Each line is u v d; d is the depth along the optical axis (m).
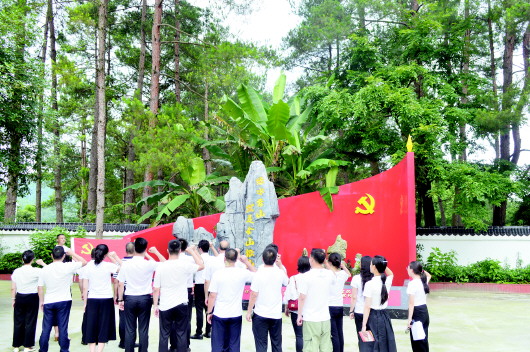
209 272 6.35
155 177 18.70
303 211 11.35
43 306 5.80
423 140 14.75
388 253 10.66
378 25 19.73
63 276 5.76
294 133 13.41
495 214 17.77
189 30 21.70
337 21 18.42
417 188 16.56
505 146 18.56
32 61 10.95
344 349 6.62
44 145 11.89
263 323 4.64
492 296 13.27
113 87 21.92
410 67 14.51
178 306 5.08
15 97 10.57
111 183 23.98
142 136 13.08
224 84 14.67
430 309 10.70
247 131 14.41
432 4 15.31
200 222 11.79
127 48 22.38
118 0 21.72
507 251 15.38
